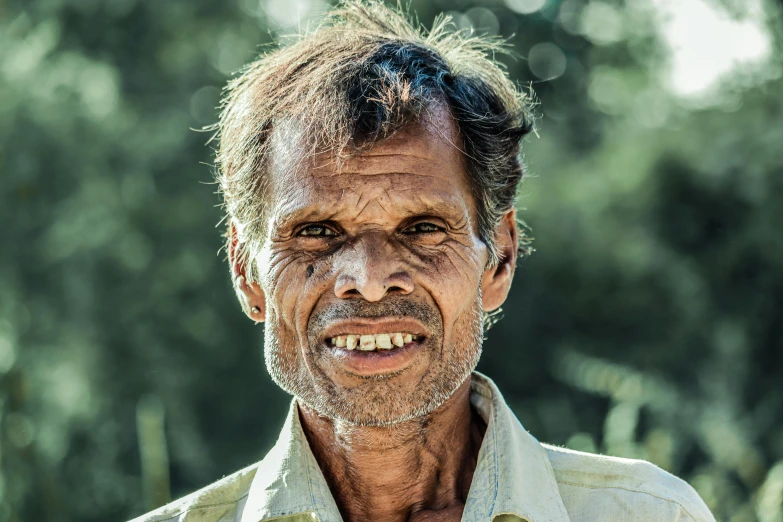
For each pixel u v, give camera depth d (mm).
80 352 14516
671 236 17781
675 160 17562
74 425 14016
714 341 16453
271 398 16359
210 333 15617
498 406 2748
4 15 15133
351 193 2551
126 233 14773
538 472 2695
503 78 2973
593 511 2666
